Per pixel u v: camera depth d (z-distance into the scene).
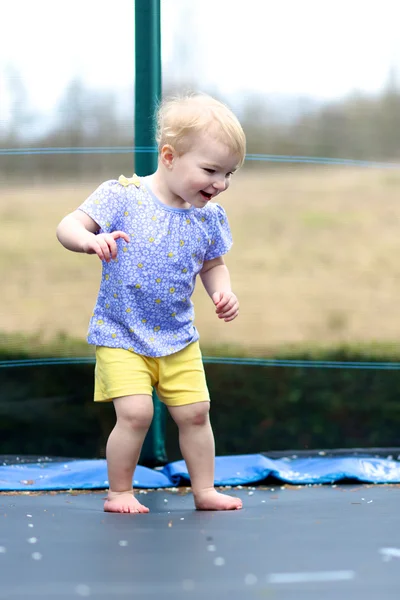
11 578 1.73
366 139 4.83
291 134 4.81
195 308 4.98
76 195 4.47
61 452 4.19
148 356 3.02
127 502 2.86
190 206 3.16
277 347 5.02
